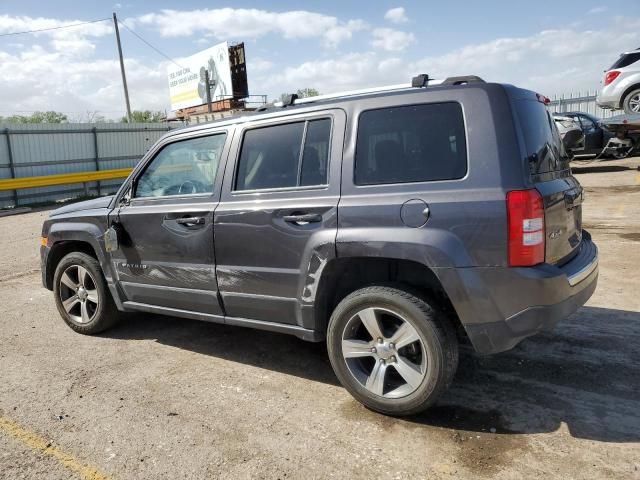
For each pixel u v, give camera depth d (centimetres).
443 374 296
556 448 282
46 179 1827
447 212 288
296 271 341
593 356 389
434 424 311
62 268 495
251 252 361
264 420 325
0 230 1241
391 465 275
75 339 483
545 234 287
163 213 407
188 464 283
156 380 389
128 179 448
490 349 289
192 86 4356
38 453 299
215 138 399
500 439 293
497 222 277
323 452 288
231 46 3903
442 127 302
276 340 459
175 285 411
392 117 317
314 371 394
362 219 312
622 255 652
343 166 328
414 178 305
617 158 1656
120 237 439
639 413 311
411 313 300
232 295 377
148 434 314
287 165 356
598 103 1580
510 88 301
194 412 338
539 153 305
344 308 323
